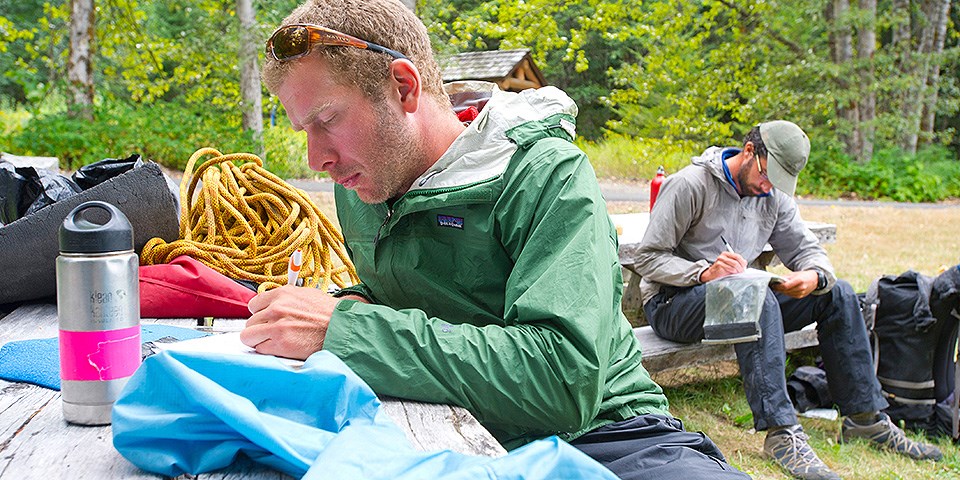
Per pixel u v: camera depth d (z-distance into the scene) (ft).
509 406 5.27
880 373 15.48
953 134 102.83
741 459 13.34
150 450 4.09
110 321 4.58
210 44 55.01
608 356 5.56
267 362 4.49
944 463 13.85
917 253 35.04
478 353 5.26
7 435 4.51
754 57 67.31
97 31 55.36
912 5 85.61
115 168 8.68
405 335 5.32
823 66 68.33
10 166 8.31
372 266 6.79
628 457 6.07
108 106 52.01
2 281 7.42
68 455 4.26
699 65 62.59
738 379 17.71
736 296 13.15
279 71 5.65
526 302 5.41
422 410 5.16
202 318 7.54
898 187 67.72
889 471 13.20
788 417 12.97
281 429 4.11
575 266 5.49
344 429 4.25
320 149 5.82
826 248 35.70
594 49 103.24
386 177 6.01
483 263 6.19
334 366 4.58
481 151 6.05
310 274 8.49
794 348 15.78
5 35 55.06
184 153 51.03
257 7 53.83
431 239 6.30
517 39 44.04
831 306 14.02
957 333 14.94
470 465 3.83
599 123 104.78
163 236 7.96
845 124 70.69
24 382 5.45
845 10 72.43
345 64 5.60
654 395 6.70
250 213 8.44
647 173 68.64
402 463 3.87
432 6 39.42
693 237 14.07
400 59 5.77
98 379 4.59
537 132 6.07
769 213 14.28
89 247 4.54
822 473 12.54
